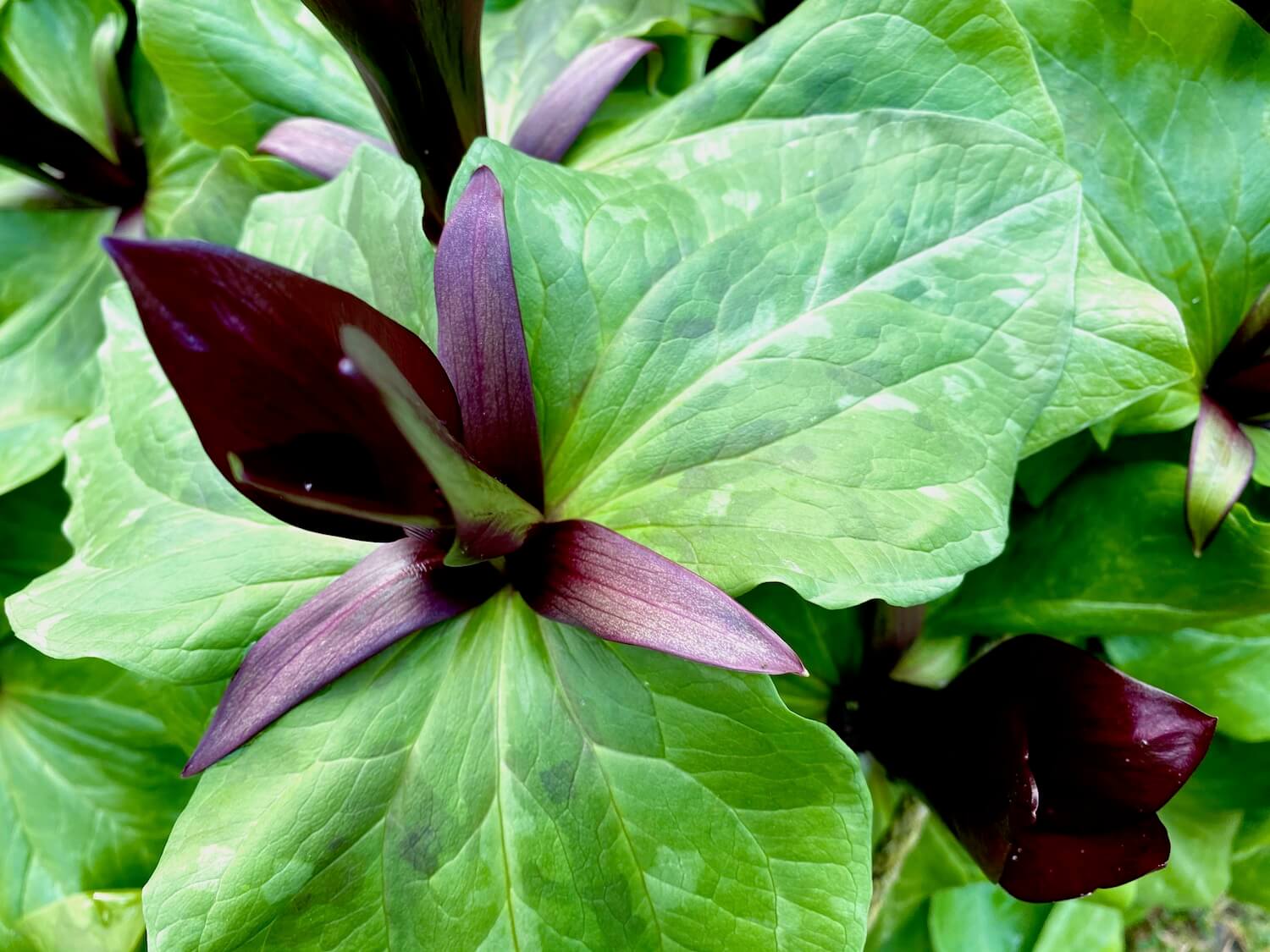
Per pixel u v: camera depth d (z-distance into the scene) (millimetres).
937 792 361
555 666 315
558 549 311
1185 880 436
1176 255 405
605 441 329
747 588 304
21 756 481
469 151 338
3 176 544
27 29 511
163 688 439
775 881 306
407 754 314
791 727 304
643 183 345
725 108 402
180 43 436
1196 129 402
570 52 440
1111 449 418
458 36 348
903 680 407
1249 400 397
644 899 309
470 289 302
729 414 324
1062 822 336
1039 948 450
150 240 251
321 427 271
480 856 311
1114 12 397
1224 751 423
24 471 467
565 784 311
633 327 332
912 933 464
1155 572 395
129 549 347
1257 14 412
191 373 262
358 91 439
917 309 328
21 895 470
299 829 310
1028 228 331
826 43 392
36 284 506
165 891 308
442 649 319
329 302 265
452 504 277
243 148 449
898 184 336
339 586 312
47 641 330
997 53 381
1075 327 368
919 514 309
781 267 334
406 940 311
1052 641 347
